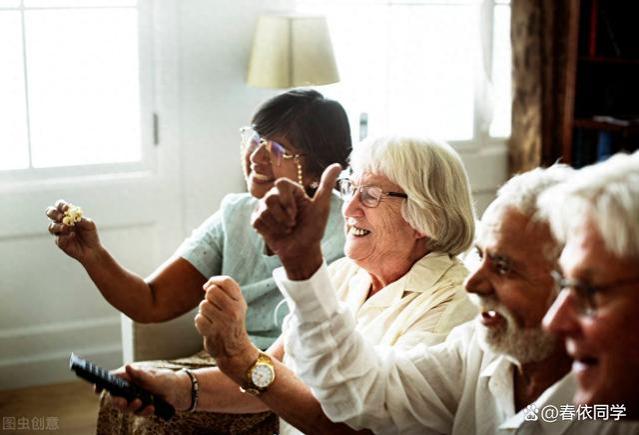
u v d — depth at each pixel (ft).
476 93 14.29
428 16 13.93
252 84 12.10
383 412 5.09
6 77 11.74
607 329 3.32
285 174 7.55
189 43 12.29
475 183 14.51
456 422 5.21
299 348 4.89
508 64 14.56
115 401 5.51
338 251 7.84
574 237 3.47
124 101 12.26
